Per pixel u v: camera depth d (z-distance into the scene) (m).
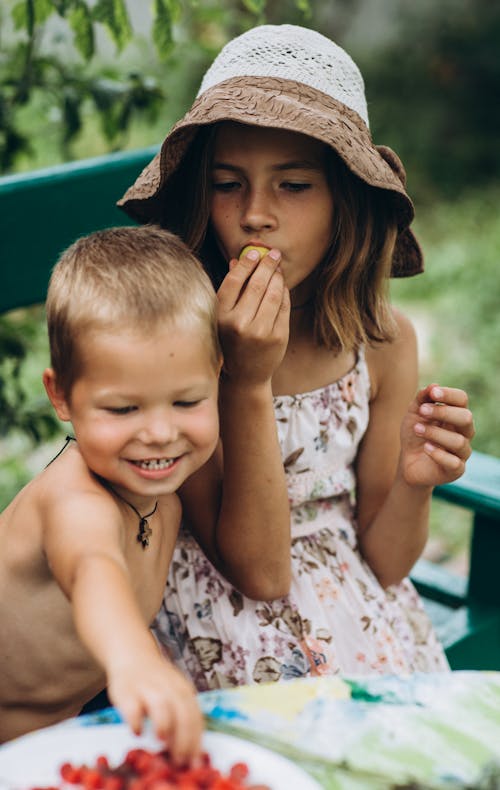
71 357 1.30
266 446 1.64
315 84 1.66
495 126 7.39
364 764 1.11
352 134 1.62
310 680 1.24
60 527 1.28
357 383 1.89
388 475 1.98
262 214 1.62
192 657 1.82
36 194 2.14
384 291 1.85
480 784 1.09
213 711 1.18
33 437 2.84
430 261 5.91
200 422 1.33
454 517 3.92
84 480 1.37
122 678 1.01
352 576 1.92
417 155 7.22
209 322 1.34
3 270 2.13
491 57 7.59
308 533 1.90
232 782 1.00
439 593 2.39
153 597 1.64
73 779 1.02
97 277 1.31
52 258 2.20
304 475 1.87
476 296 5.47
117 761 1.07
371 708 1.19
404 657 1.91
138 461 1.33
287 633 1.80
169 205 1.79
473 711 1.20
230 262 1.62
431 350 5.02
